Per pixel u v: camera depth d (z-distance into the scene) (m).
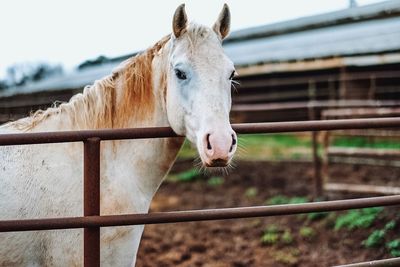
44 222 2.21
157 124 2.64
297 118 14.02
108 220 2.28
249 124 2.51
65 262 2.49
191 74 2.34
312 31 17.22
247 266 4.79
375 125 2.70
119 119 2.63
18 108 13.80
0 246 2.40
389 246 4.58
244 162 10.26
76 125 2.61
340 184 7.14
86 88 2.68
